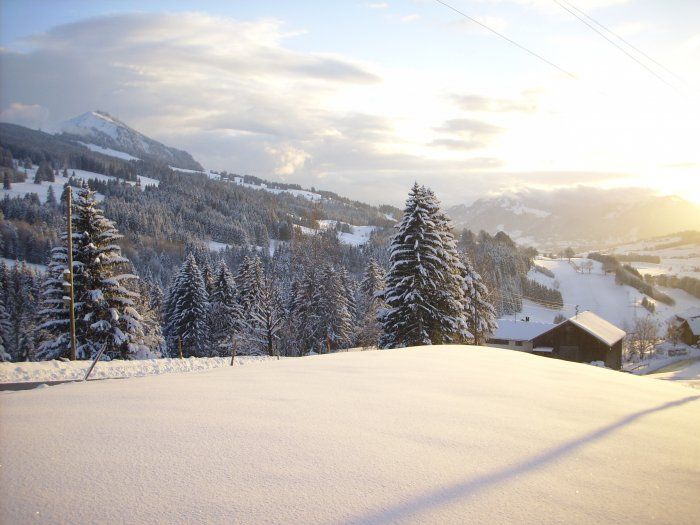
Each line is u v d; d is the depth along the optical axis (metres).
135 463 3.62
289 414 5.17
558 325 50.56
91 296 26.64
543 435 4.90
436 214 29.44
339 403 5.81
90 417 4.85
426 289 28.14
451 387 7.20
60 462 3.60
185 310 49.44
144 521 2.77
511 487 3.53
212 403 5.59
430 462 3.91
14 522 2.73
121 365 17.09
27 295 57.88
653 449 4.72
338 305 52.94
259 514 2.90
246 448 4.03
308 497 3.15
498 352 13.38
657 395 8.00
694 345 77.62
